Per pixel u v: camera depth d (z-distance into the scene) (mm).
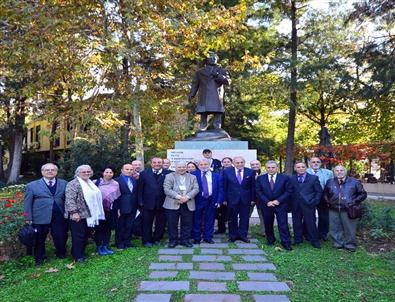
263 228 8133
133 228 7863
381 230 7387
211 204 7500
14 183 22484
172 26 10320
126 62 12414
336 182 7121
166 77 13391
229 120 19141
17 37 10031
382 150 16875
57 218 6340
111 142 10930
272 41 18125
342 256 6426
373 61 16625
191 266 5750
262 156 21156
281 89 18234
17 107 19906
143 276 5246
